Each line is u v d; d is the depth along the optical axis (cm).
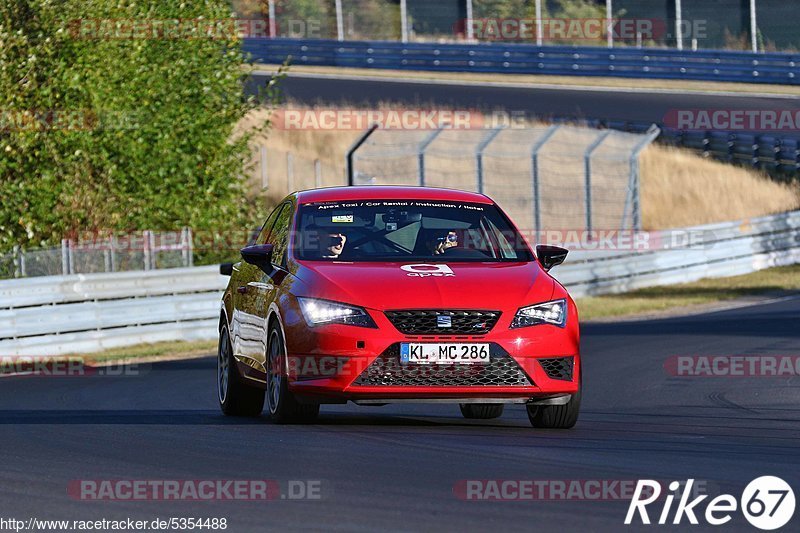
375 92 14600
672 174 13388
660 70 15800
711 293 9025
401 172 12100
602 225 11806
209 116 8419
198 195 8456
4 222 7888
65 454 2630
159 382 4853
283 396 3031
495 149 12275
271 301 3142
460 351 2880
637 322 7356
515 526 1862
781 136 14738
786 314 7275
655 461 2483
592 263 8956
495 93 14812
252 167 8850
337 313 2916
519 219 11688
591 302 8562
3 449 2727
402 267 3080
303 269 3102
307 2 17562
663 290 9288
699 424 3334
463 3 17425
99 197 8081
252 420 3378
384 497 2086
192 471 2369
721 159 14100
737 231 10338
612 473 2320
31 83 7819
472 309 2916
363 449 2630
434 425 3212
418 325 2895
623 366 5034
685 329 6619
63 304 6278
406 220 3306
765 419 3491
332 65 16600
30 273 6944
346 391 2873
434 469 2362
